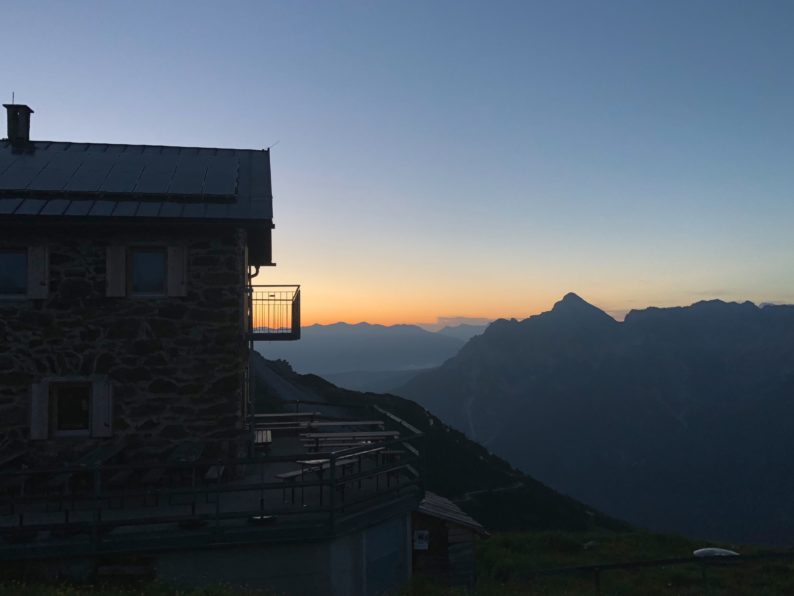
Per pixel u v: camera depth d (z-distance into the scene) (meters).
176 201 12.95
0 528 8.84
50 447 12.01
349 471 13.42
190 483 12.14
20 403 12.02
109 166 14.55
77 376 12.18
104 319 12.34
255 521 9.86
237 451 12.59
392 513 11.19
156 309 12.52
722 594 13.93
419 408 56.84
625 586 14.98
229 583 9.49
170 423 12.37
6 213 11.67
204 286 12.67
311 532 9.73
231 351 12.65
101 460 10.57
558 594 13.54
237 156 16.09
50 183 13.10
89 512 10.38
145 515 10.23
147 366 12.41
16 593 7.94
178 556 9.41
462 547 14.11
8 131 15.69
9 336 12.05
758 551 18.17
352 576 10.37
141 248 12.67
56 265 12.27
